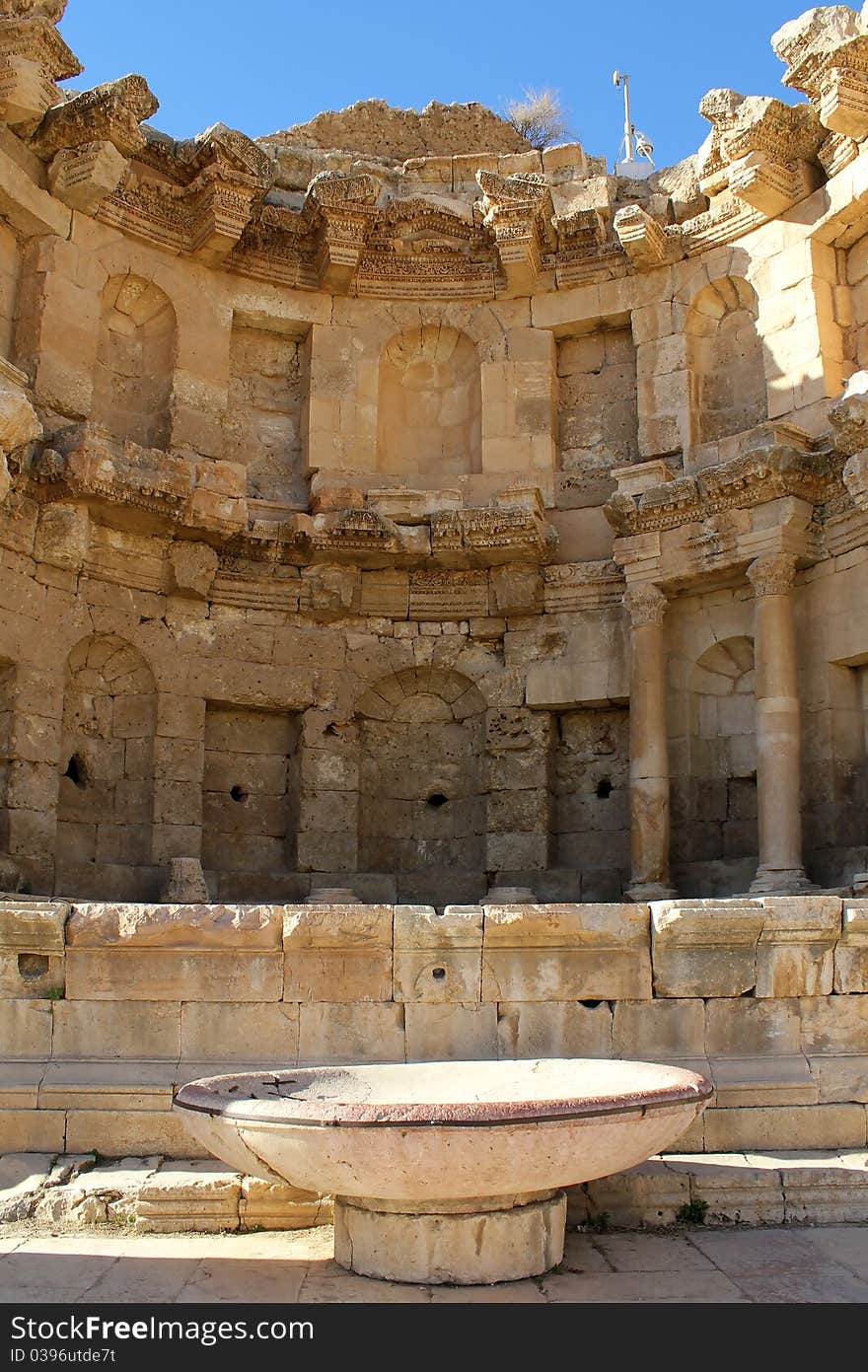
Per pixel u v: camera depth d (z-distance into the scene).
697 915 10.54
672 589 18.36
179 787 18.19
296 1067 10.16
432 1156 7.28
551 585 19.45
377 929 10.55
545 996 10.64
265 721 19.59
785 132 18.02
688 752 18.33
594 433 20.38
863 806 16.67
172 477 17.48
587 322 20.30
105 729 18.08
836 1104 10.25
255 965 10.58
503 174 21.16
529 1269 7.82
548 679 19.25
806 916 10.68
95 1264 8.02
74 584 17.47
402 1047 10.51
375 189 19.44
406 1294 7.46
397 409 20.92
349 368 20.30
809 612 17.23
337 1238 8.09
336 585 19.17
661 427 19.33
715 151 19.05
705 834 18.20
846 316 18.23
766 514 17.11
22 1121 9.96
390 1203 7.81
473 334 20.62
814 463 16.88
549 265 20.39
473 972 10.65
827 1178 9.39
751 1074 10.38
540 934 10.62
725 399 19.41
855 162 17.42
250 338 20.53
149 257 19.09
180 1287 7.54
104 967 10.55
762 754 16.61
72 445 16.80
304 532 18.62
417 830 19.86
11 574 16.55
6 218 17.58
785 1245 8.56
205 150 18.72
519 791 19.16
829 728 16.75
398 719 20.08
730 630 18.25
